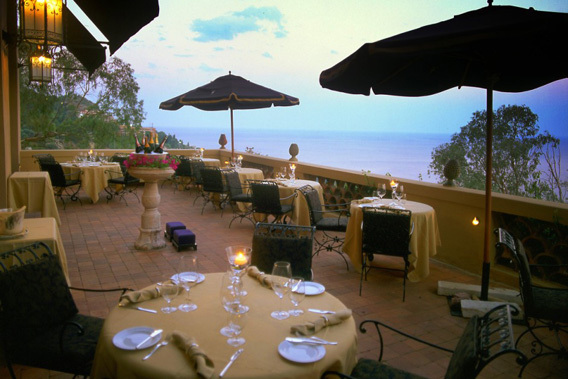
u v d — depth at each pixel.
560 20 2.68
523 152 9.86
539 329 3.86
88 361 2.30
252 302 2.42
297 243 3.45
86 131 15.70
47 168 8.52
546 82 4.19
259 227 3.57
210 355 1.81
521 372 3.04
